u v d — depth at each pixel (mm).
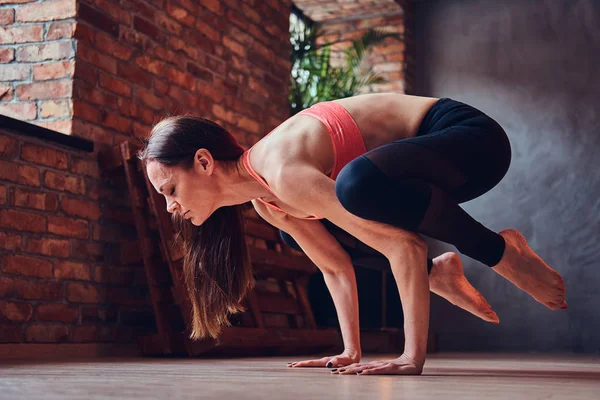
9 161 3512
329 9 7285
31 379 1707
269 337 4129
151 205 4188
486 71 7086
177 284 3885
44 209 3682
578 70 6777
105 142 4109
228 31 5277
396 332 5633
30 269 3574
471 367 2619
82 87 3961
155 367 2445
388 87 7211
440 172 1841
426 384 1508
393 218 1779
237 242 2205
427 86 7293
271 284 5320
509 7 7074
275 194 1901
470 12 7219
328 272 2311
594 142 6637
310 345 4551
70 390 1338
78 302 3844
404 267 1823
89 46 4023
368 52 7312
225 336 3750
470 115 1991
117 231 4145
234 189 1990
